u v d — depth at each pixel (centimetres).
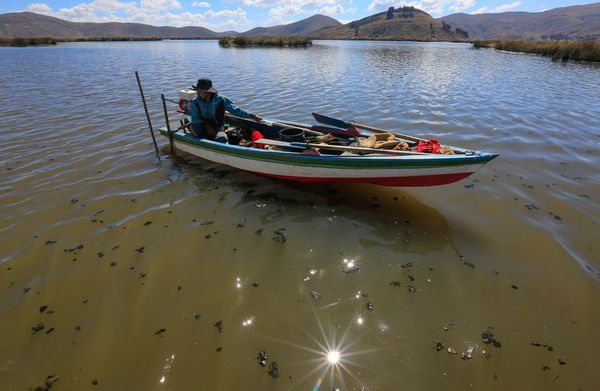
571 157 821
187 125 838
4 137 974
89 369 346
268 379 333
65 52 4672
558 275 457
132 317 403
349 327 388
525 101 1452
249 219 590
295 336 378
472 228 557
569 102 1427
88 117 1187
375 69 2655
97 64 2958
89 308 415
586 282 444
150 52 4725
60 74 2270
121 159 834
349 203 637
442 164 552
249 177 744
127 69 2603
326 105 1420
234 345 368
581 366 344
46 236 543
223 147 718
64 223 576
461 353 357
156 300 425
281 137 722
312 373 338
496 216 586
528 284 443
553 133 998
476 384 328
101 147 908
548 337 374
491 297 424
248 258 495
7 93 1594
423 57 3891
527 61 3291
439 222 575
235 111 798
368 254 501
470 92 1677
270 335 379
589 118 1164
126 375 340
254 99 1541
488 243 521
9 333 384
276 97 1584
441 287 440
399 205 627
